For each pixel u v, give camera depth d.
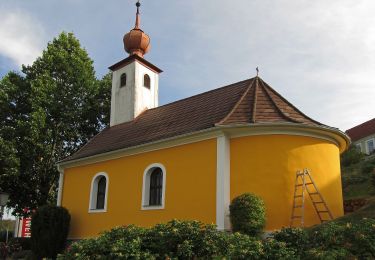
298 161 13.51
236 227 11.92
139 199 16.03
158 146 15.78
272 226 12.70
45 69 24.62
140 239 6.92
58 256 7.02
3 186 23.48
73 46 26.33
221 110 15.28
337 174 14.72
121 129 20.75
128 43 23.39
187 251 6.64
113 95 23.00
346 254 6.11
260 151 13.40
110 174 17.84
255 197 12.16
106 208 17.47
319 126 13.67
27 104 24.14
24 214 25.09
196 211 13.72
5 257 20.84
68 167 20.45
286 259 6.27
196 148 14.41
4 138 22.34
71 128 25.64
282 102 15.30
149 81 22.98
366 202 15.57
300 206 13.06
